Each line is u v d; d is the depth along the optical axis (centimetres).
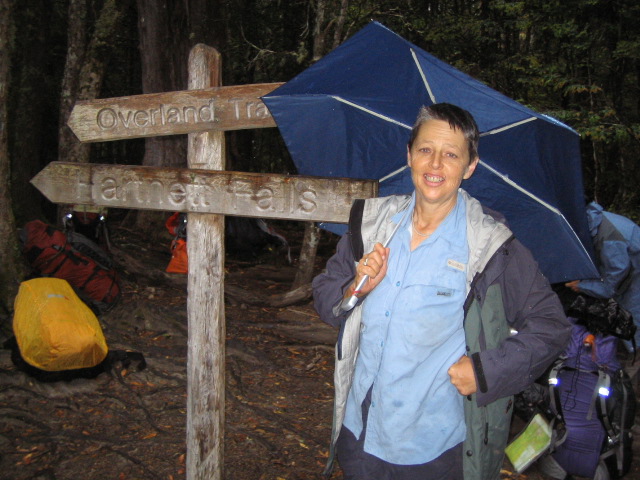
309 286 685
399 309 190
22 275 539
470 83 210
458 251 189
